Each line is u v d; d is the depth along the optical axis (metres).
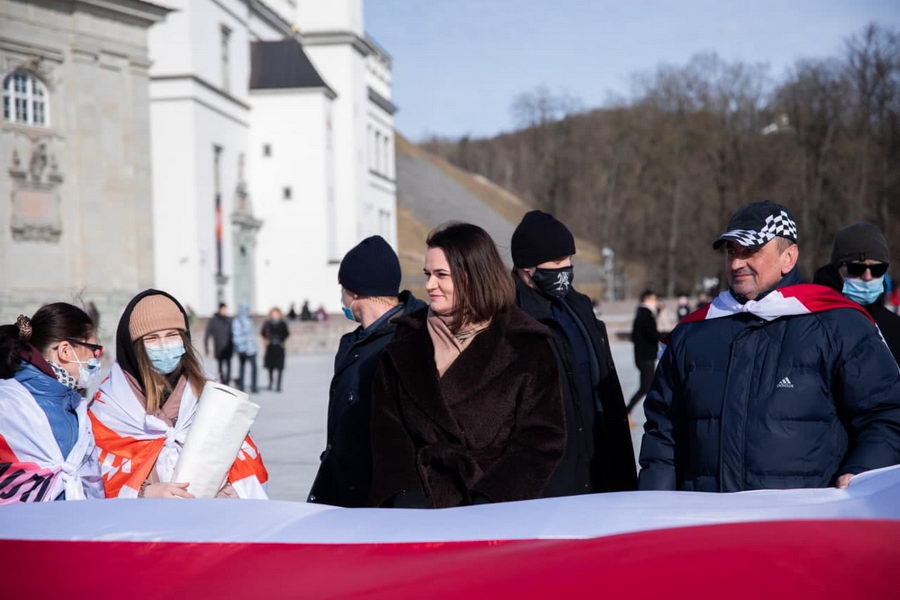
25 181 42.44
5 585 2.41
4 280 41.59
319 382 28.05
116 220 45.62
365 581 2.17
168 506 2.94
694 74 89.12
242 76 66.75
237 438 4.25
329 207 70.00
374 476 3.93
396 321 4.18
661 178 89.62
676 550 1.98
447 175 142.75
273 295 68.88
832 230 76.88
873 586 1.75
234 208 63.75
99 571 2.43
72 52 44.06
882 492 2.49
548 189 114.69
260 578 2.30
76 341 4.54
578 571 1.94
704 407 4.15
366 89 79.62
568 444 4.30
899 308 43.38
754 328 4.13
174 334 4.74
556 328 4.52
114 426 4.68
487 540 2.45
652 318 14.94
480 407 3.89
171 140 56.78
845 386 3.96
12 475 4.32
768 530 2.10
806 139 77.44
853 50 74.88
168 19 56.66
